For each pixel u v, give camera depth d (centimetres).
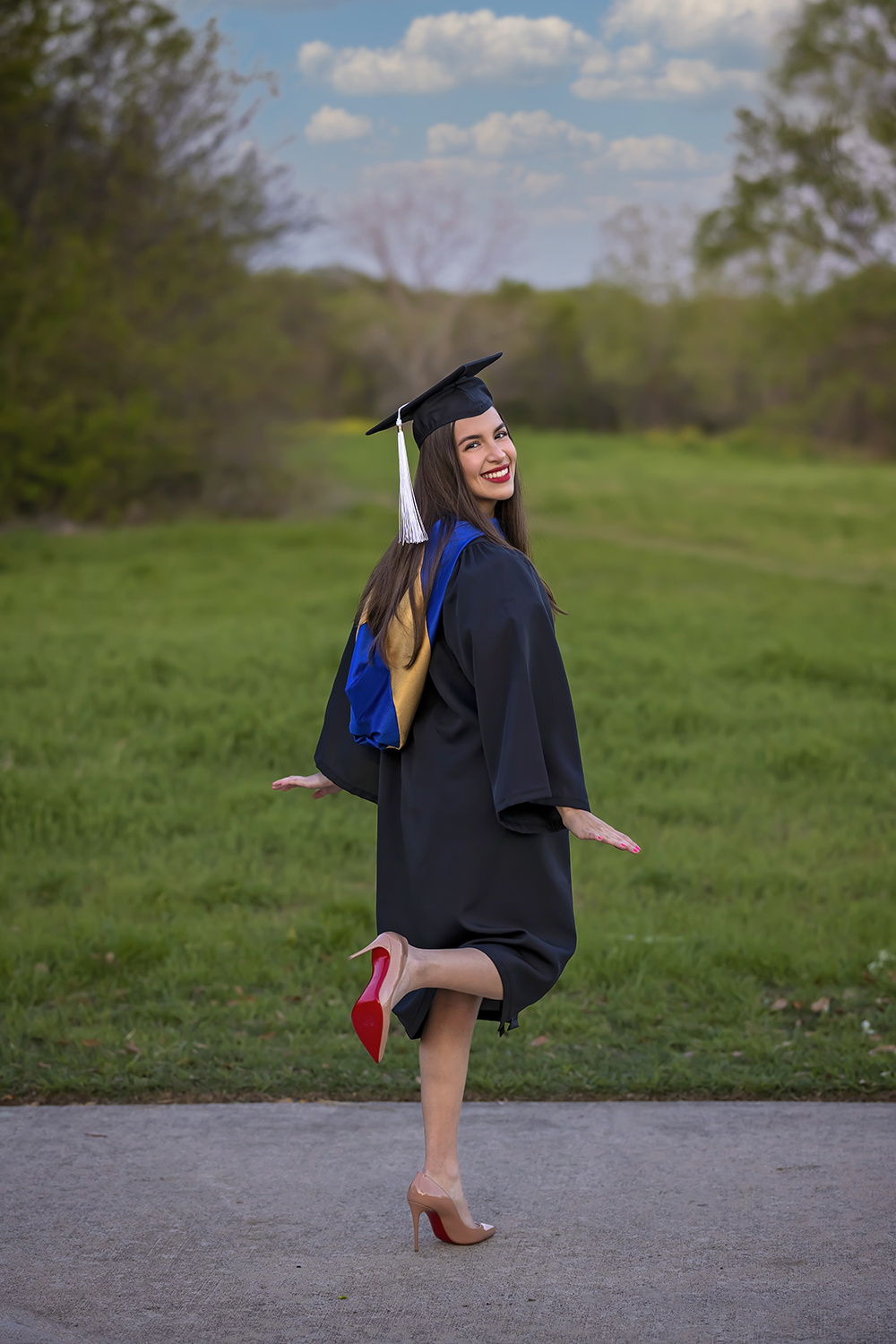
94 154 2664
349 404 7350
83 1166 366
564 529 2808
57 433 2600
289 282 3022
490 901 315
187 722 984
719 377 7362
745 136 2909
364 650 331
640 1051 470
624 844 300
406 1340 276
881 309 3141
